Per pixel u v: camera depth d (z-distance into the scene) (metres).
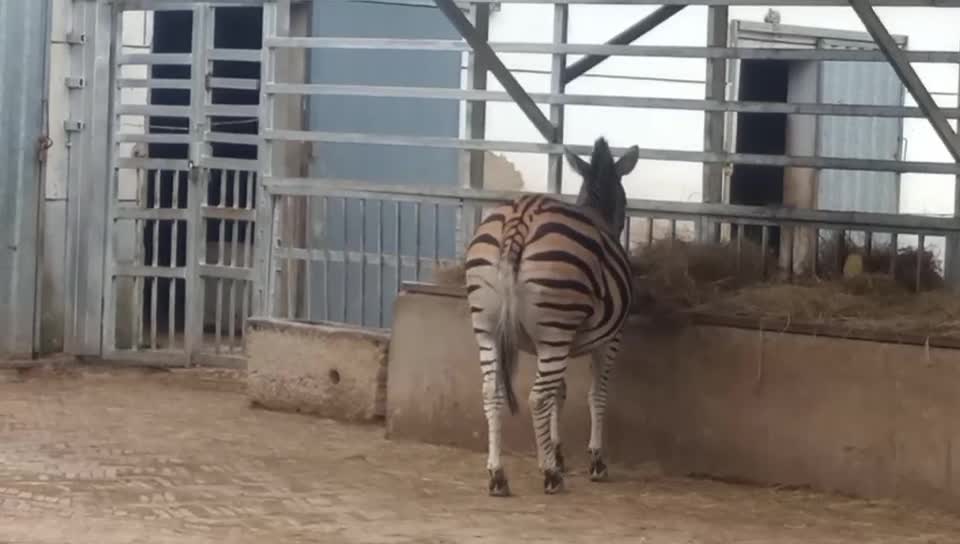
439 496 7.51
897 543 6.69
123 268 12.02
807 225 8.48
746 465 7.93
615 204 8.08
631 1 9.03
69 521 6.75
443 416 8.97
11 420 9.50
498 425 7.46
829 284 8.29
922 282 8.23
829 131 13.70
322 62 11.90
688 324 8.08
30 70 11.88
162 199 13.48
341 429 9.49
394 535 6.61
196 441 8.94
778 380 7.82
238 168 11.53
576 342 7.53
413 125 12.29
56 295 12.20
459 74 12.45
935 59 8.04
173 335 11.93
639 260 8.45
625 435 8.31
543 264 7.10
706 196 8.93
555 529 6.79
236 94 14.13
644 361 8.22
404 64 12.25
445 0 9.02
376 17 12.18
